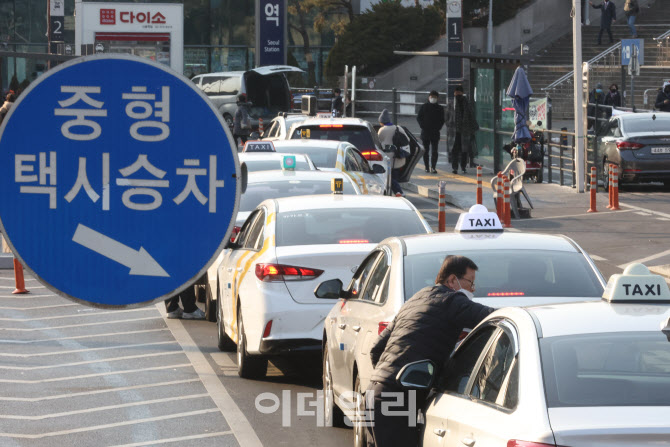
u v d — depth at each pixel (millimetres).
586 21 115500
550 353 9219
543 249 16047
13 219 7711
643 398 8625
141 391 20984
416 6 119875
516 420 8641
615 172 48656
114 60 7723
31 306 31453
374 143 47844
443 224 40750
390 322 14070
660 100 72625
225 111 92562
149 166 7773
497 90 64438
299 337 20672
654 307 10133
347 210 22547
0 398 20359
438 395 11258
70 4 123062
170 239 7766
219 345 25438
